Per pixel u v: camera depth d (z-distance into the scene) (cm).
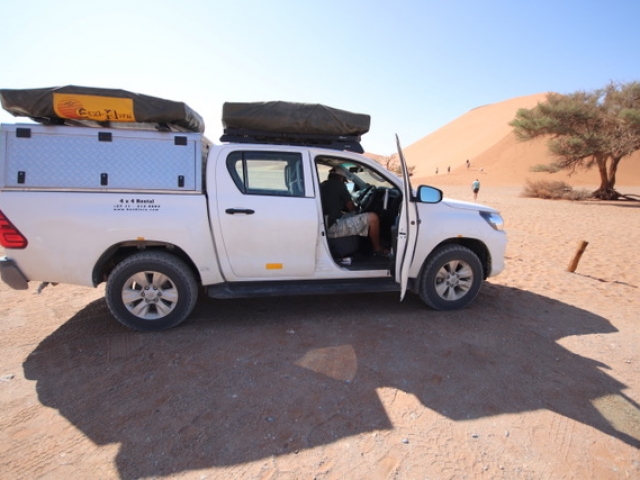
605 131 2664
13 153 367
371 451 252
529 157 5838
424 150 10269
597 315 492
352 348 383
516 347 397
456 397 311
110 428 267
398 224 409
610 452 258
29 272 375
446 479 232
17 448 249
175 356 362
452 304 482
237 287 429
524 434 272
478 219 481
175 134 395
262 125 417
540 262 761
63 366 344
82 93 360
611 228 1236
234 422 275
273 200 416
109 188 379
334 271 446
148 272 398
